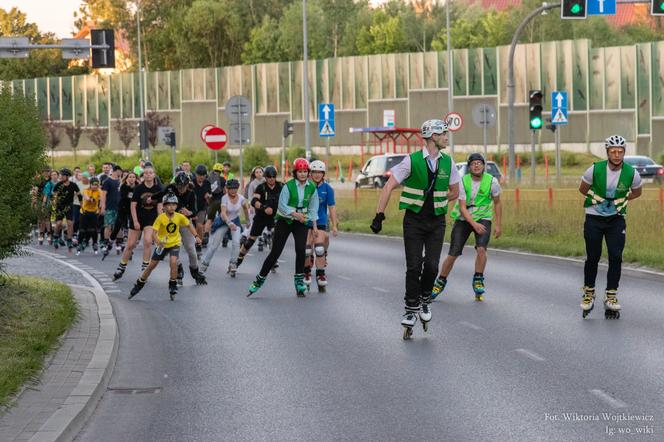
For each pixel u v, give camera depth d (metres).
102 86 188.75
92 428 15.07
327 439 14.14
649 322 23.75
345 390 17.23
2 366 17.41
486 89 147.88
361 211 68.88
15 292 26.16
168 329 24.55
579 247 41.12
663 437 13.80
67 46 56.34
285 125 81.62
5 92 27.30
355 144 160.38
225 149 155.88
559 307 26.64
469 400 16.25
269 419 15.38
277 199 36.66
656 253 37.06
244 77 171.88
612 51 137.00
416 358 19.95
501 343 21.36
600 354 19.83
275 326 24.61
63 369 18.20
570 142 140.88
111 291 32.97
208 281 35.47
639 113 135.00
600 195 24.30
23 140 26.33
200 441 14.25
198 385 18.03
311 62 164.62
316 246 31.47
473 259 40.91
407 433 14.34
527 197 57.16
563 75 141.25
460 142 150.12
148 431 14.86
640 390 16.64
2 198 23.50
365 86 159.12
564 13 57.34
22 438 13.45
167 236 30.59
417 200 22.14
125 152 179.12
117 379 18.64
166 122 178.88
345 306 27.97
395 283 33.47
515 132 145.50
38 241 57.41
